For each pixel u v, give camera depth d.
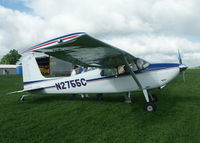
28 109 5.49
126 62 5.01
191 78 13.98
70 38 3.48
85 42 3.57
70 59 5.02
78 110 5.24
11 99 7.20
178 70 5.60
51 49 3.87
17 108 5.64
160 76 5.62
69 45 3.70
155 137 3.23
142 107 5.39
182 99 6.34
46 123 4.16
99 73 6.13
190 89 8.60
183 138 3.16
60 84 6.62
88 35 3.21
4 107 5.79
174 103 5.75
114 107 5.47
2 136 3.49
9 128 3.90
